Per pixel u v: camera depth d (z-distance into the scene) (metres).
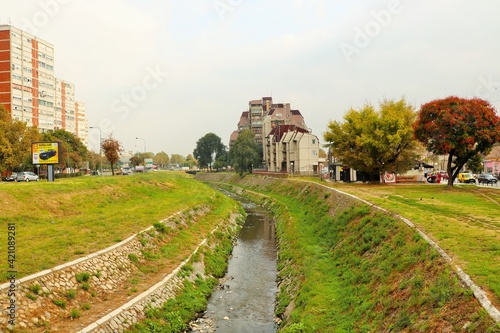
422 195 32.16
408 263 14.82
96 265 17.58
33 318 12.55
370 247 19.75
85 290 15.64
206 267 24.38
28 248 18.03
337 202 33.88
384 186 43.72
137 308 15.63
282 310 18.14
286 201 54.16
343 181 57.78
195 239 28.48
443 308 10.52
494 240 14.45
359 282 16.86
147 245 22.98
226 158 159.88
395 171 48.72
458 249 13.66
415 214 20.86
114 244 20.52
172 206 36.53
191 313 17.89
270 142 106.81
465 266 11.95
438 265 12.98
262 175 90.88
